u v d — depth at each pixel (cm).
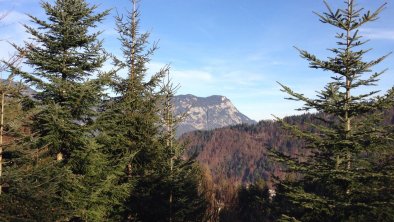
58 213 1130
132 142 1662
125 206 1553
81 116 1391
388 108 1088
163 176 1725
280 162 1191
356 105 1105
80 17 1398
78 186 1308
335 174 1098
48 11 1344
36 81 1268
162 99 1744
